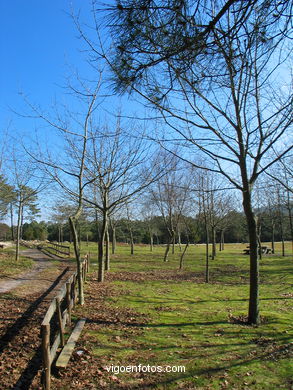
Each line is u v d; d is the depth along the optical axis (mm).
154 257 28078
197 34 2674
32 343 6199
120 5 2572
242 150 7254
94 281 13680
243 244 50125
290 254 31281
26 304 9148
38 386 4535
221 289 12602
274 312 8758
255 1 2416
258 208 25125
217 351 5809
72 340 5961
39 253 28109
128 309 8859
